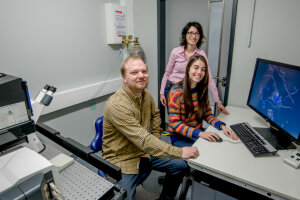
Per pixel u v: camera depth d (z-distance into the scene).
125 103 1.21
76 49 2.21
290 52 1.79
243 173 1.04
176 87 1.61
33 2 1.78
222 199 1.29
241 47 1.98
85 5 2.21
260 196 1.29
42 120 2.04
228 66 2.08
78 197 0.78
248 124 1.50
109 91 2.64
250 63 1.98
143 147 1.17
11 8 1.65
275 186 0.95
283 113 1.25
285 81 1.23
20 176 0.63
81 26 2.21
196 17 2.49
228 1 2.19
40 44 1.89
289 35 1.75
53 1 1.91
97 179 0.88
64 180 0.87
